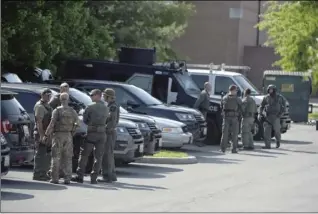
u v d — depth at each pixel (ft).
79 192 93.25
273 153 158.81
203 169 125.80
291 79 258.16
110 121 104.17
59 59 204.74
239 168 128.36
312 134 219.20
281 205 87.15
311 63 273.95
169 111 152.56
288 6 280.10
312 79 273.75
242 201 89.81
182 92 172.55
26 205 81.25
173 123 144.36
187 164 133.69
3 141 89.15
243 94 184.75
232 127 156.76
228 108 156.35
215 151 160.15
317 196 95.66
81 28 206.80
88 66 180.65
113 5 244.83
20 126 99.14
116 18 246.27
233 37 450.71
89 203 84.33
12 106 99.50
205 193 96.32
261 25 288.10
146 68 175.32
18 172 111.75
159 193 95.25
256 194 96.43
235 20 451.53
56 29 196.13
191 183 106.63
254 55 449.89
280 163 138.31
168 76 173.68
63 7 199.31
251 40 473.67
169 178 112.27
